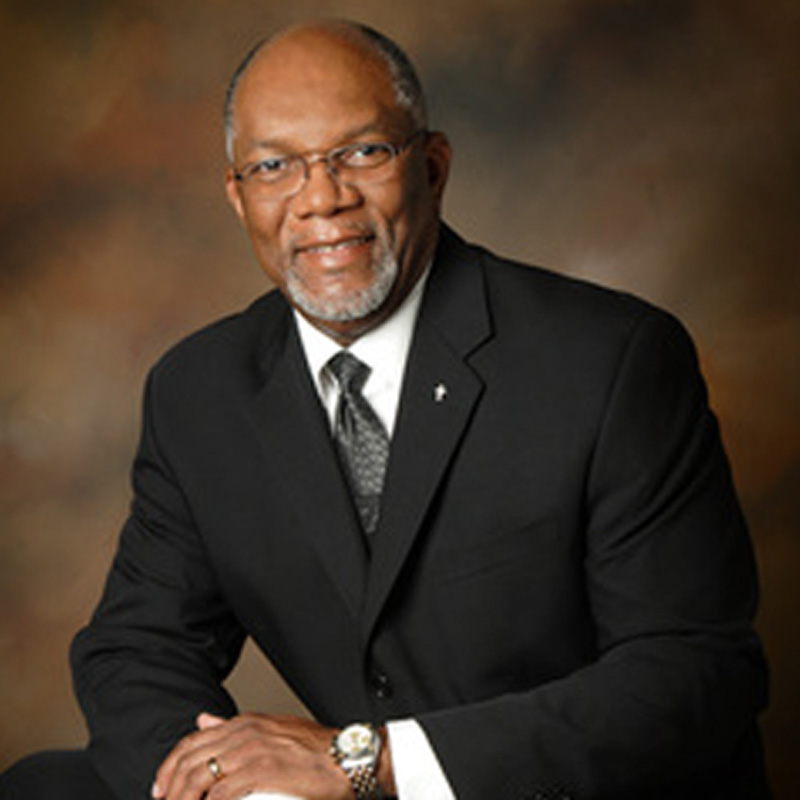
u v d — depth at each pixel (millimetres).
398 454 2539
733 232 5637
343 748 2324
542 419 2520
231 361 2795
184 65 5812
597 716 2352
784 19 5602
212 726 2502
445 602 2539
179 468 2768
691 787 2502
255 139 2473
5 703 5645
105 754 2629
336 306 2496
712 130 5637
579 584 2553
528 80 5695
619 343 2545
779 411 5566
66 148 5824
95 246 5828
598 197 5691
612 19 5668
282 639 2717
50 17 5820
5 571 5738
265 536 2678
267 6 5793
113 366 5828
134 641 2771
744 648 2459
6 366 5809
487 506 2523
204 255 5828
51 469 5805
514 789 2318
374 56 2480
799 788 4902
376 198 2459
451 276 2668
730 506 2576
